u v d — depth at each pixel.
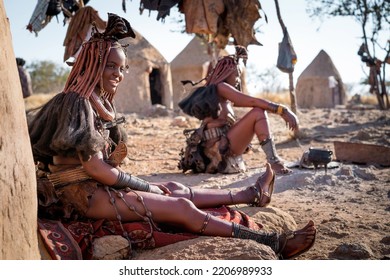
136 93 21.12
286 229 4.20
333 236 4.31
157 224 3.68
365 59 22.80
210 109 6.64
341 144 7.75
